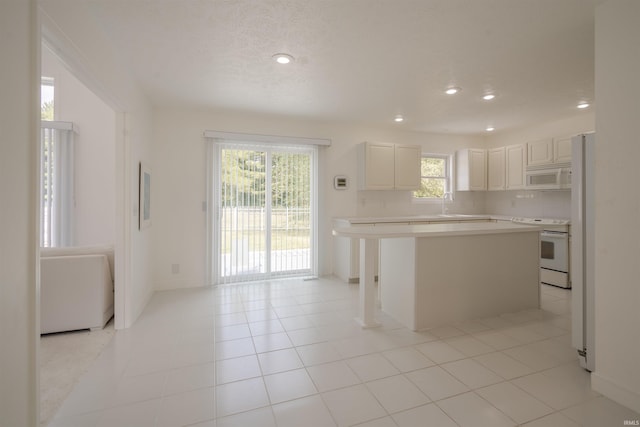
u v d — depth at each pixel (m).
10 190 1.13
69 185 3.95
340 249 4.54
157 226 3.91
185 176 4.00
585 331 2.08
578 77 2.91
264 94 3.41
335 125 4.69
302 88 3.23
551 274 4.13
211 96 3.47
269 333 2.69
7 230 1.11
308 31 2.17
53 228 3.88
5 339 1.11
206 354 2.32
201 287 4.05
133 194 2.83
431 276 2.80
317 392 1.87
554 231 4.10
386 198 5.06
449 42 2.30
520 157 4.69
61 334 2.64
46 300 2.57
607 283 1.82
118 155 2.74
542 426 1.58
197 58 2.56
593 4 1.85
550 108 3.87
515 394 1.84
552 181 4.18
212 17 2.01
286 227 4.48
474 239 2.97
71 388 1.89
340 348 2.42
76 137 4.06
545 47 2.36
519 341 2.54
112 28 2.12
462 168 5.31
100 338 2.57
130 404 1.75
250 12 1.95
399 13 1.95
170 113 3.93
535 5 1.86
